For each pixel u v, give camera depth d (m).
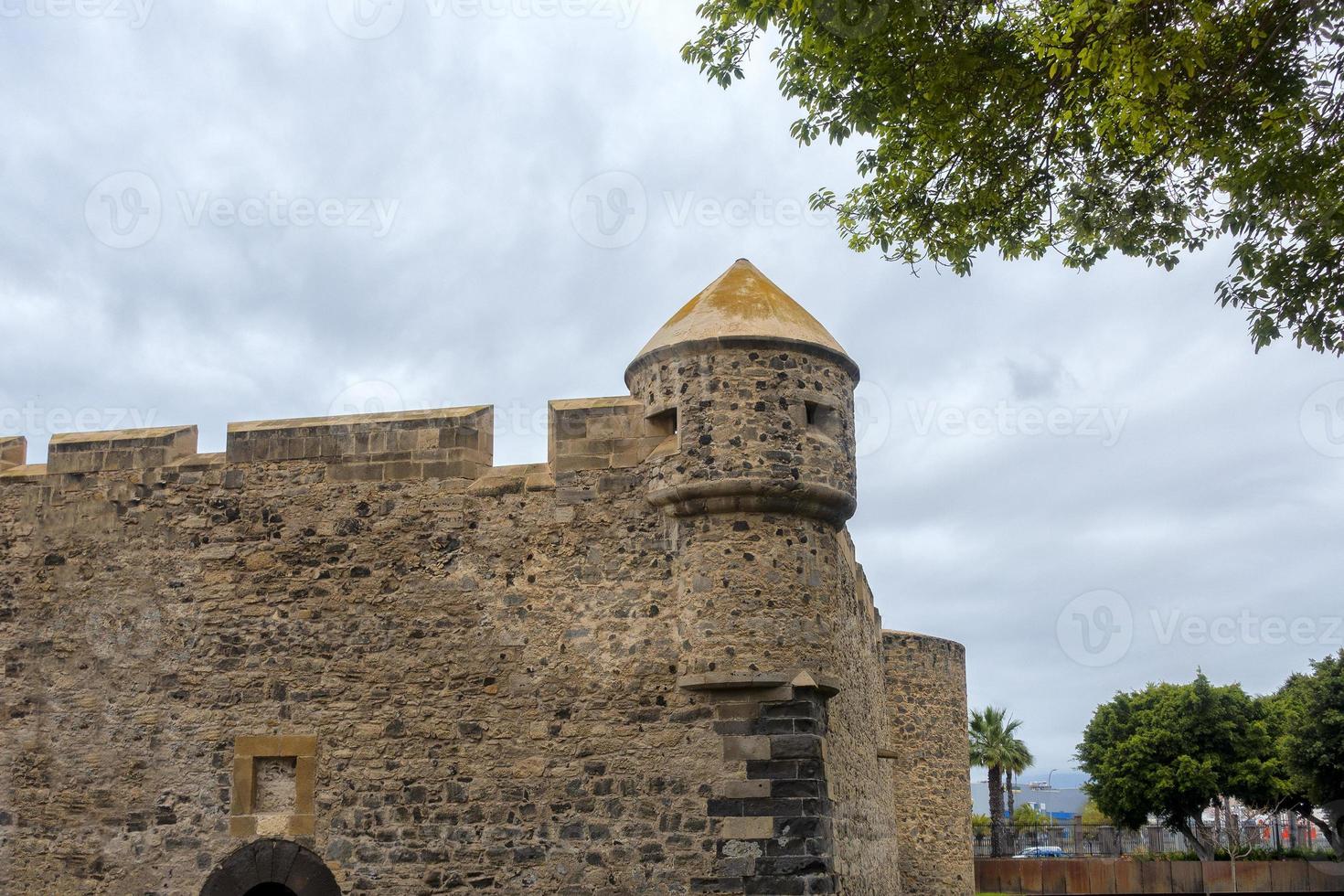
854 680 17.38
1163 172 13.26
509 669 14.53
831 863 13.59
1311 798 41.53
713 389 14.34
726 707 13.80
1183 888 37.72
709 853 13.49
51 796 15.45
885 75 12.99
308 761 14.74
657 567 14.41
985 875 39.06
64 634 15.87
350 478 15.45
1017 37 12.92
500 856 14.05
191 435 16.44
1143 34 11.69
